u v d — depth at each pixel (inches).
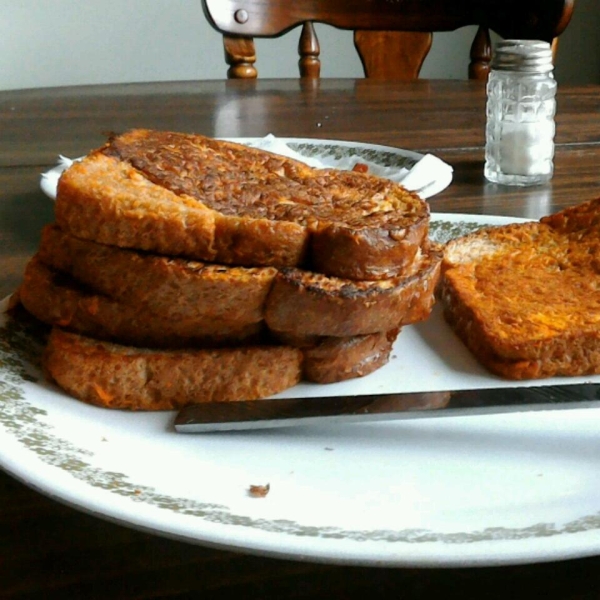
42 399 15.4
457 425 15.4
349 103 36.1
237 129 31.3
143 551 12.6
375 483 13.6
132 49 55.6
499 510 12.8
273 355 16.0
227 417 15.0
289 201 17.0
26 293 16.3
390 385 16.6
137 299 15.7
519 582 12.4
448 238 21.0
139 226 15.5
